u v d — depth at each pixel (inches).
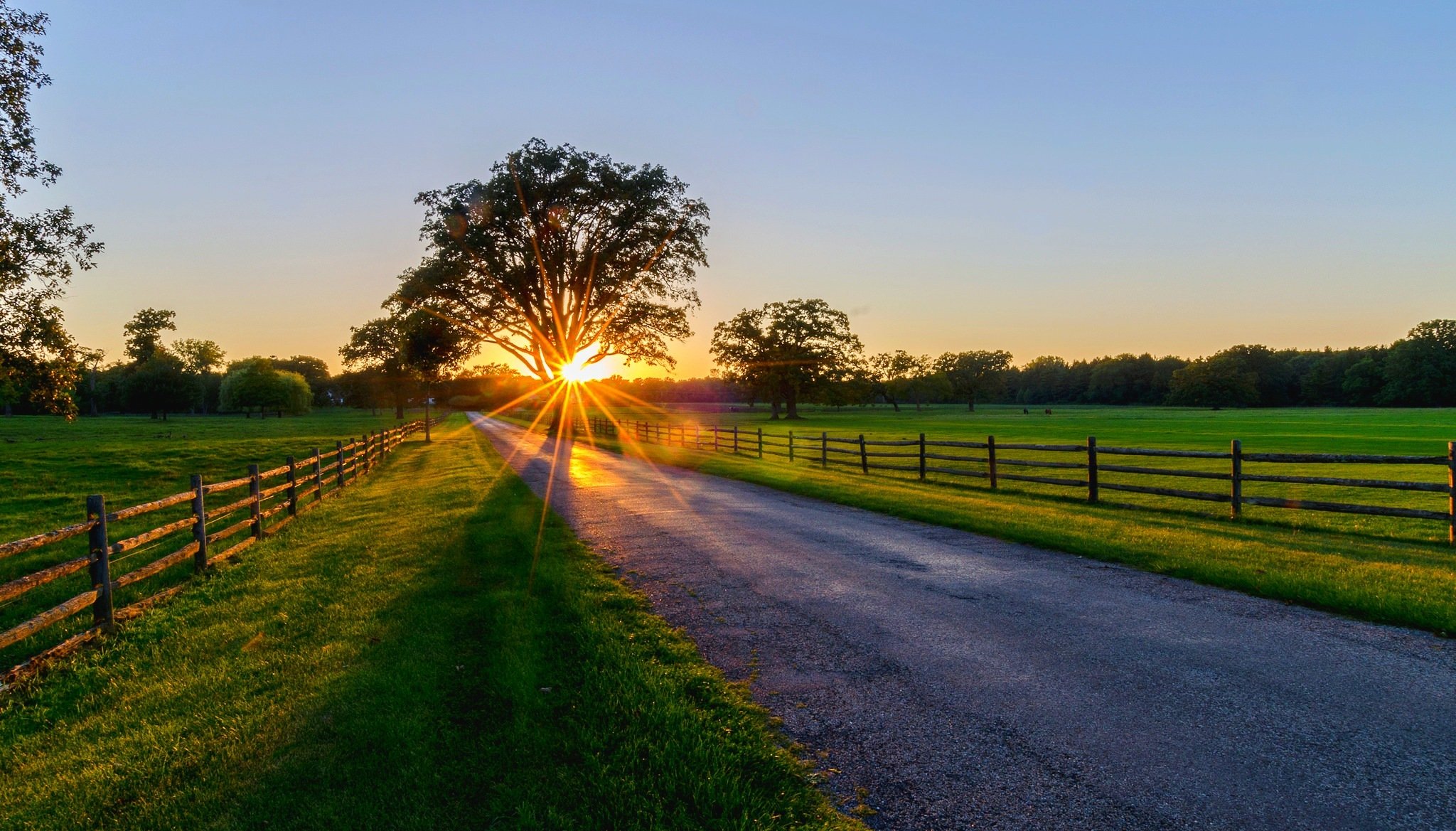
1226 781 133.5
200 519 339.3
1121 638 212.4
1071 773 137.0
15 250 691.4
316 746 155.7
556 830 121.7
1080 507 482.3
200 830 128.0
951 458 631.2
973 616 234.8
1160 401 6358.3
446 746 152.4
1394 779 133.1
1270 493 683.4
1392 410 4343.0
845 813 125.0
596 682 179.0
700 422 2942.9
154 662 219.8
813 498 534.0
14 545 200.5
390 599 267.7
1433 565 294.4
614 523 420.5
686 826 121.2
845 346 3243.1
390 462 1034.7
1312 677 180.9
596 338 1523.1
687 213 1467.8
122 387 3432.6
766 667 192.2
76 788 144.7
